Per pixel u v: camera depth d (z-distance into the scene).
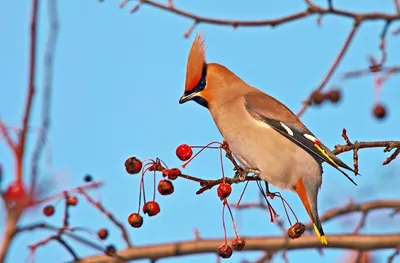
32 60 5.88
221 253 8.73
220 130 10.77
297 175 9.98
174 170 8.38
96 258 10.15
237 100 10.67
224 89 10.87
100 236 10.10
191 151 8.74
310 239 11.54
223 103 10.74
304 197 9.93
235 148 10.53
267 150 10.14
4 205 5.93
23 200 5.93
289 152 10.04
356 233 11.72
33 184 5.95
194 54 10.92
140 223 8.45
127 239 10.62
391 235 11.55
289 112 10.54
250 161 10.28
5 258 5.91
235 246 8.75
